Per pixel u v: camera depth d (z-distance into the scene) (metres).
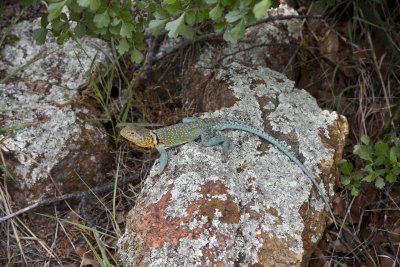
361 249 0.94
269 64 1.05
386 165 0.91
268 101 0.92
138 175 0.96
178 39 1.05
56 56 1.01
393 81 1.07
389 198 0.97
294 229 0.81
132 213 0.84
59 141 0.93
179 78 1.05
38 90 0.98
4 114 0.95
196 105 1.00
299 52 1.08
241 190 0.82
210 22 1.06
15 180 0.93
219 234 0.79
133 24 0.85
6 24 1.06
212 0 0.78
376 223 0.97
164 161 0.86
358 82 1.07
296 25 1.09
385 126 1.03
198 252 0.78
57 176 0.93
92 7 0.78
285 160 0.86
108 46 1.04
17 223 0.92
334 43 1.10
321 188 0.86
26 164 0.92
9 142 0.92
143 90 1.05
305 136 0.89
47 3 1.08
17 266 0.90
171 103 1.04
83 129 0.95
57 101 0.97
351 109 1.06
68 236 0.92
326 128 0.91
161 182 0.83
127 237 0.83
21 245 0.91
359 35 1.11
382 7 1.06
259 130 0.87
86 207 0.94
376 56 1.09
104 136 0.97
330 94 1.08
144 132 0.88
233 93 0.93
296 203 0.83
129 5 0.83
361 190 0.98
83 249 0.91
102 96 1.00
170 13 0.80
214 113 0.91
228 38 0.80
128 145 0.99
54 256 0.90
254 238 0.79
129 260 0.81
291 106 0.92
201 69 1.03
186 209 0.80
